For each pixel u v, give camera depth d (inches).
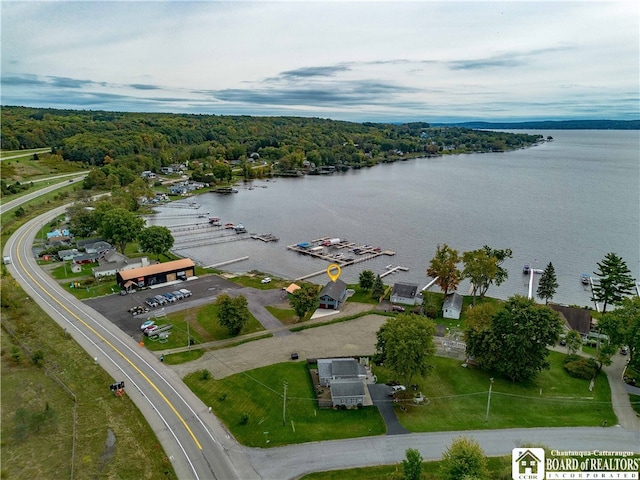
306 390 2610.7
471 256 3939.5
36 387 2541.8
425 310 3764.8
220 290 4153.5
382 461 2058.3
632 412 2477.9
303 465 2030.0
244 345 3132.4
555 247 5915.4
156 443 2135.8
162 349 3031.5
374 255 5634.8
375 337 3292.3
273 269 5113.2
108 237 5251.0
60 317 3457.2
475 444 1905.8
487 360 2805.1
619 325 2783.0
